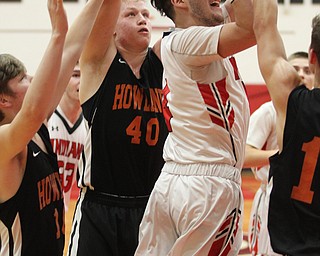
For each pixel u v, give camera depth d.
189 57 6.30
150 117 7.78
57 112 10.83
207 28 6.25
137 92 7.78
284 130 5.41
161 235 6.57
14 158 6.34
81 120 10.99
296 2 24.59
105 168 7.72
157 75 7.93
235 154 6.55
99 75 7.79
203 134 6.42
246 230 16.34
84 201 7.86
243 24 5.92
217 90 6.39
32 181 6.51
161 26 23.14
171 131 6.64
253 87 24.47
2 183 6.35
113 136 7.68
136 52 7.92
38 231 6.56
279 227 5.38
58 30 6.10
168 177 6.57
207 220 6.34
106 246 7.70
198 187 6.38
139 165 7.76
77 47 6.88
